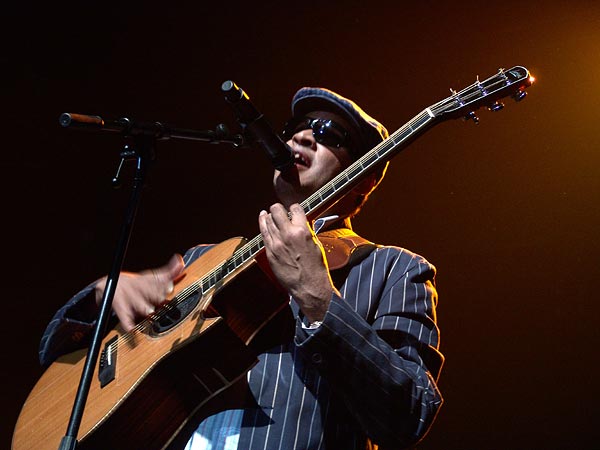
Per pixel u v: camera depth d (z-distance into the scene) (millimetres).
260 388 1653
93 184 4902
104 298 1627
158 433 1670
